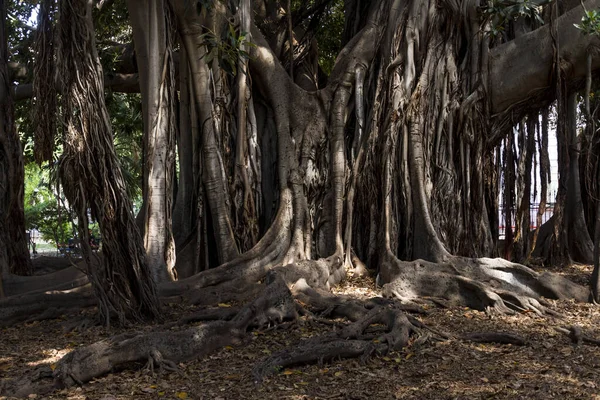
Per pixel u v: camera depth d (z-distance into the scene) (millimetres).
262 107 13984
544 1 12766
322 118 13945
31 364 7527
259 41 13648
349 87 14031
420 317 9750
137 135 21953
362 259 13492
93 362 6719
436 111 13305
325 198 13758
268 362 6836
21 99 16234
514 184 15266
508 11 12078
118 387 6461
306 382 6504
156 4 11609
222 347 7848
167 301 10742
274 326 8758
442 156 13211
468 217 13141
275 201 13547
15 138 12641
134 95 19547
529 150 15312
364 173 13422
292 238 12750
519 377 6578
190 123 13062
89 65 8961
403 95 13188
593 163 16188
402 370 6906
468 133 13203
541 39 12906
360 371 6859
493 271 10898
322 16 17375
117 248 9211
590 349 7742
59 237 25797
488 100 13297
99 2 16469
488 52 13305
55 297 10320
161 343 7211
